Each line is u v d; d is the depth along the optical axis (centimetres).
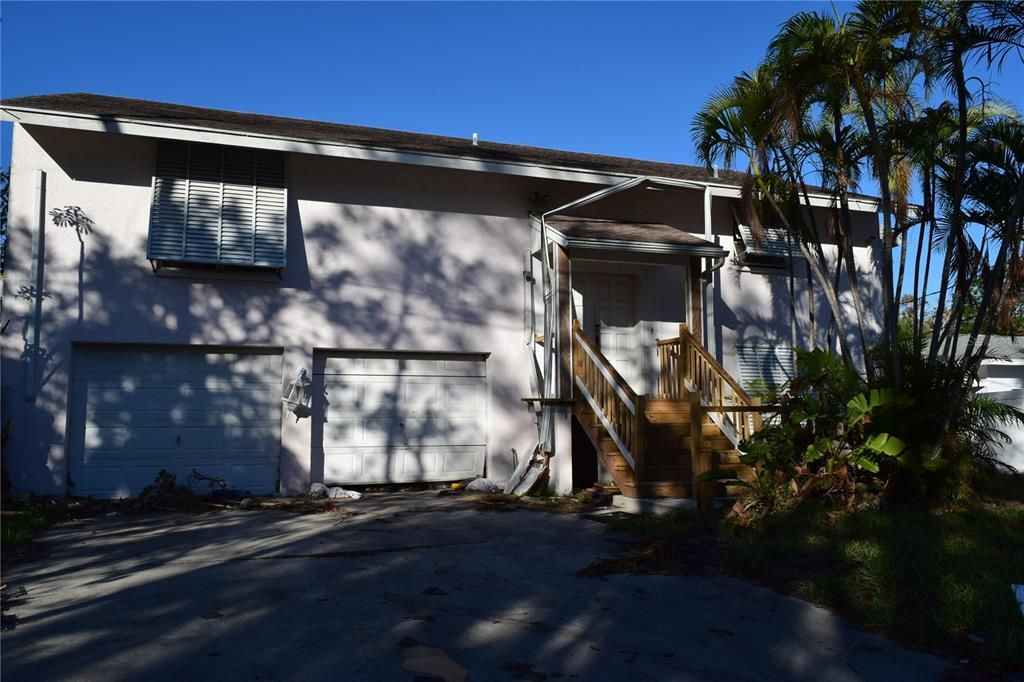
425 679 406
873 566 601
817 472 874
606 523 872
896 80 936
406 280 1194
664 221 1348
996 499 934
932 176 989
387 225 1192
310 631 478
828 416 870
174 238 1062
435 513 945
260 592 563
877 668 444
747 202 1009
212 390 1113
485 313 1230
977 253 999
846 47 879
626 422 990
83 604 528
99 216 1064
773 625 518
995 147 959
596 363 1056
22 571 625
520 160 1192
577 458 1244
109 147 1075
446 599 557
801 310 1417
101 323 1052
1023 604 512
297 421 1123
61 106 1040
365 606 533
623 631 500
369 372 1187
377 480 1174
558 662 440
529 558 693
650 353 1289
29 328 1023
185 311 1089
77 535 792
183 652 436
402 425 1196
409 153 1125
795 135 912
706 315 1309
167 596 550
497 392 1226
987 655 457
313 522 873
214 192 1092
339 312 1157
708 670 436
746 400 1007
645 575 636
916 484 848
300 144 1076
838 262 1167
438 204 1221
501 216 1254
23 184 1041
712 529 811
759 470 875
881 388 859
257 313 1120
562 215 1279
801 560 659
